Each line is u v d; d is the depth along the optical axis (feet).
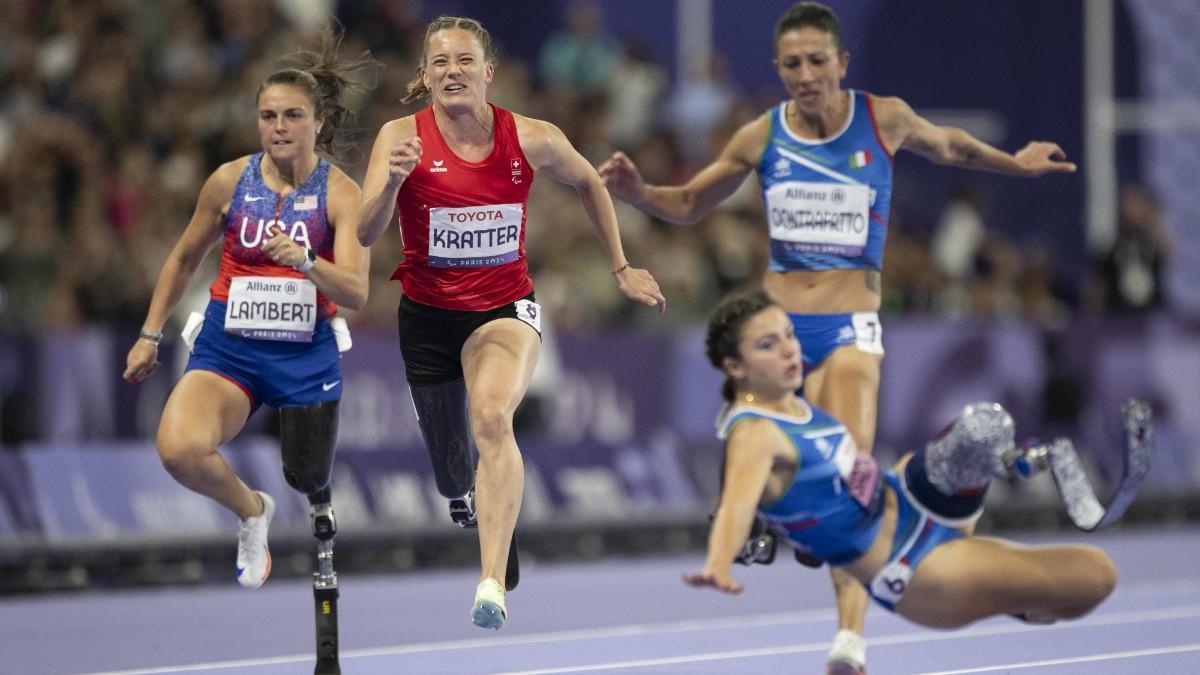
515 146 73.72
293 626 101.91
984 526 154.10
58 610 109.19
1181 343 160.04
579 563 135.74
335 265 72.13
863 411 76.33
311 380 75.66
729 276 157.99
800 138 79.71
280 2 162.09
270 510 77.82
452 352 76.28
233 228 75.36
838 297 78.89
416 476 131.03
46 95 150.61
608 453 138.10
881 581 63.87
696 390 143.64
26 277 135.44
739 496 61.00
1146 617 102.89
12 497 115.85
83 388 120.98
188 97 150.61
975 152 82.74
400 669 84.53
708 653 89.86
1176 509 161.38
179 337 126.41
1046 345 153.48
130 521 119.75
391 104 157.17
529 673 82.84
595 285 150.92
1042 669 82.38
